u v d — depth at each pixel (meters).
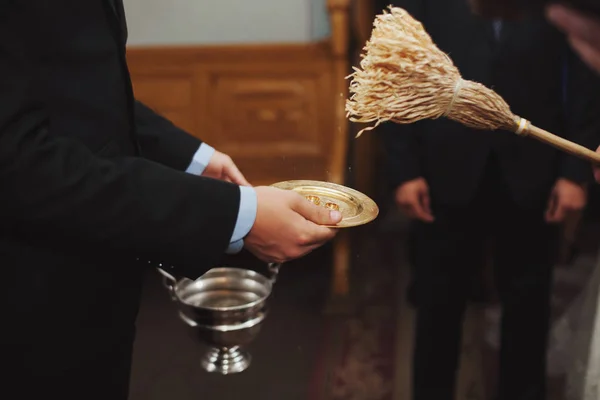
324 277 3.36
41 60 1.06
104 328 1.22
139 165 1.09
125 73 1.18
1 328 1.12
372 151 3.84
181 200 1.08
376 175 4.04
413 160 2.05
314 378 2.60
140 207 1.06
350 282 3.30
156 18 3.27
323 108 3.20
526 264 2.06
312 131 3.23
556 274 3.30
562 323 2.54
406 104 1.07
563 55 1.82
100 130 1.13
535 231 2.02
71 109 1.10
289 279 3.34
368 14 3.41
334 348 2.79
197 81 3.25
